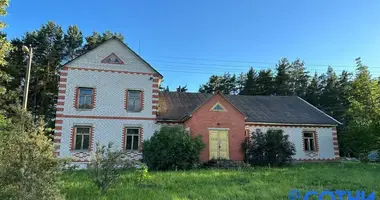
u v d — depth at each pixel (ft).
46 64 126.93
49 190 20.95
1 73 71.15
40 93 122.93
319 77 212.64
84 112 71.72
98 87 73.77
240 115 75.05
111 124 72.64
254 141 73.82
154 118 75.31
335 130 88.94
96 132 71.36
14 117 22.61
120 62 76.38
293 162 82.74
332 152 86.74
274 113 89.61
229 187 36.35
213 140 71.77
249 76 191.21
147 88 76.74
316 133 87.25
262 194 31.78
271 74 188.24
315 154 85.40
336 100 183.93
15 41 126.52
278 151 72.18
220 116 73.51
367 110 89.97
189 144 62.18
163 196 30.86
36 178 20.53
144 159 62.95
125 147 72.38
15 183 19.93
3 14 50.19
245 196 31.07
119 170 35.29
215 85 208.64
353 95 99.30
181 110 81.71
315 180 42.22
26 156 20.67
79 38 148.56
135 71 76.84
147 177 42.80
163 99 87.30
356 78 98.58
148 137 73.87
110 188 35.27
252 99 99.96
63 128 69.72
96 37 151.43
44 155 21.38
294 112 92.22
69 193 31.83
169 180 42.45
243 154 72.69
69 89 72.02
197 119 71.97
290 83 196.44
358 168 63.57
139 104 75.56
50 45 138.72
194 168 62.80
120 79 75.46
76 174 49.03
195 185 38.19
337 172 53.52
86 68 73.97
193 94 95.20
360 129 82.53
